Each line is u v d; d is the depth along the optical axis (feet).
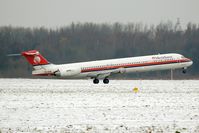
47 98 343.87
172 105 290.56
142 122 220.84
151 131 194.70
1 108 277.23
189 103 302.66
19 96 363.15
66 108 276.41
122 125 211.61
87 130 197.67
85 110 266.36
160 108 274.36
